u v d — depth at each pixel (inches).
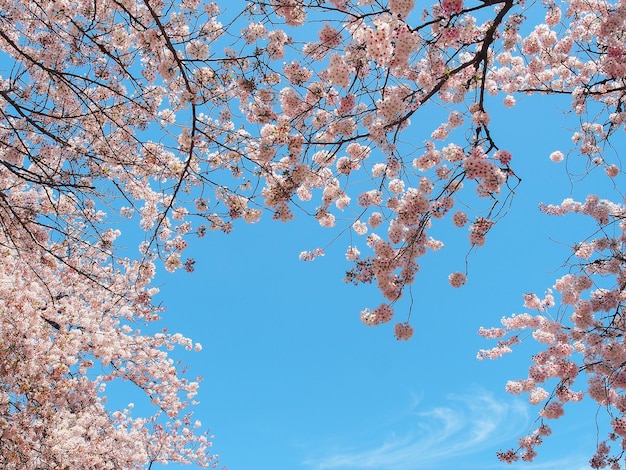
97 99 222.7
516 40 205.2
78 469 279.0
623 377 233.0
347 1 168.4
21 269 267.6
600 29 213.8
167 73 183.3
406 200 200.4
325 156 209.5
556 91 251.4
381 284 197.0
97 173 193.5
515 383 276.1
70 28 199.9
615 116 234.2
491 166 165.0
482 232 193.9
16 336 261.4
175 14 194.1
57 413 275.3
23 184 235.1
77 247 253.9
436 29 184.2
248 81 190.2
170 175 233.3
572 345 266.5
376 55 151.1
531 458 265.3
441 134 237.8
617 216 237.9
